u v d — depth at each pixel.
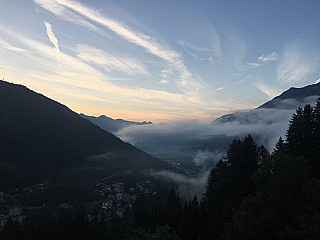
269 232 24.88
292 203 25.86
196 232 51.09
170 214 57.47
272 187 26.66
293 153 45.88
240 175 47.75
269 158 28.78
